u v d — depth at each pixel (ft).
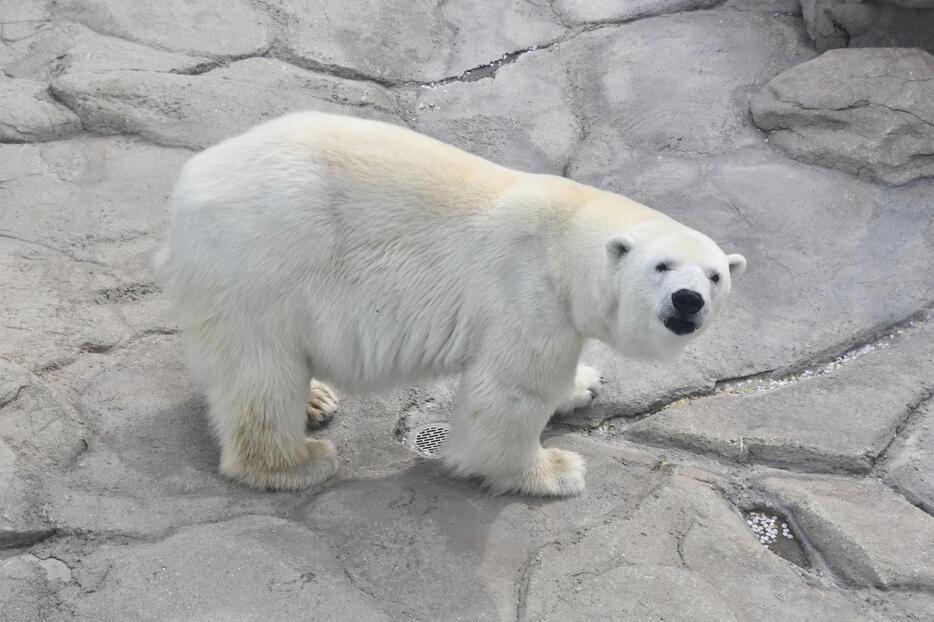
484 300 26.13
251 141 26.35
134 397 30.14
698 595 24.90
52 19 46.91
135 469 27.76
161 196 38.70
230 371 26.22
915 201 39.58
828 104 42.19
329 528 26.16
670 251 24.03
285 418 26.84
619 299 24.95
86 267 34.99
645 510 27.71
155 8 48.06
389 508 26.94
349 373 27.25
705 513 27.78
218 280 25.50
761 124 43.24
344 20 49.19
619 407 32.01
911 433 30.76
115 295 34.06
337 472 28.66
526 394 26.53
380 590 24.61
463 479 28.45
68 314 32.86
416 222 26.22
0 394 28.50
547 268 25.91
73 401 29.76
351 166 26.08
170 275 26.50
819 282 36.47
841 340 34.17
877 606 25.38
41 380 29.58
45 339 31.65
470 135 43.62
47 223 36.68
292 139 26.17
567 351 26.40
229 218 25.31
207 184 25.72
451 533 26.37
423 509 27.09
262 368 26.05
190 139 41.50
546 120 44.52
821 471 29.81
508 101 45.55
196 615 23.32
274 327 25.79
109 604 23.61
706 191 40.47
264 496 27.40
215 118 42.42
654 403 32.19
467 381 26.86
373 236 26.00
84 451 28.22
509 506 27.55
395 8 50.34
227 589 23.99
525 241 26.11
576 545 26.43
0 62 44.27
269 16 48.78
